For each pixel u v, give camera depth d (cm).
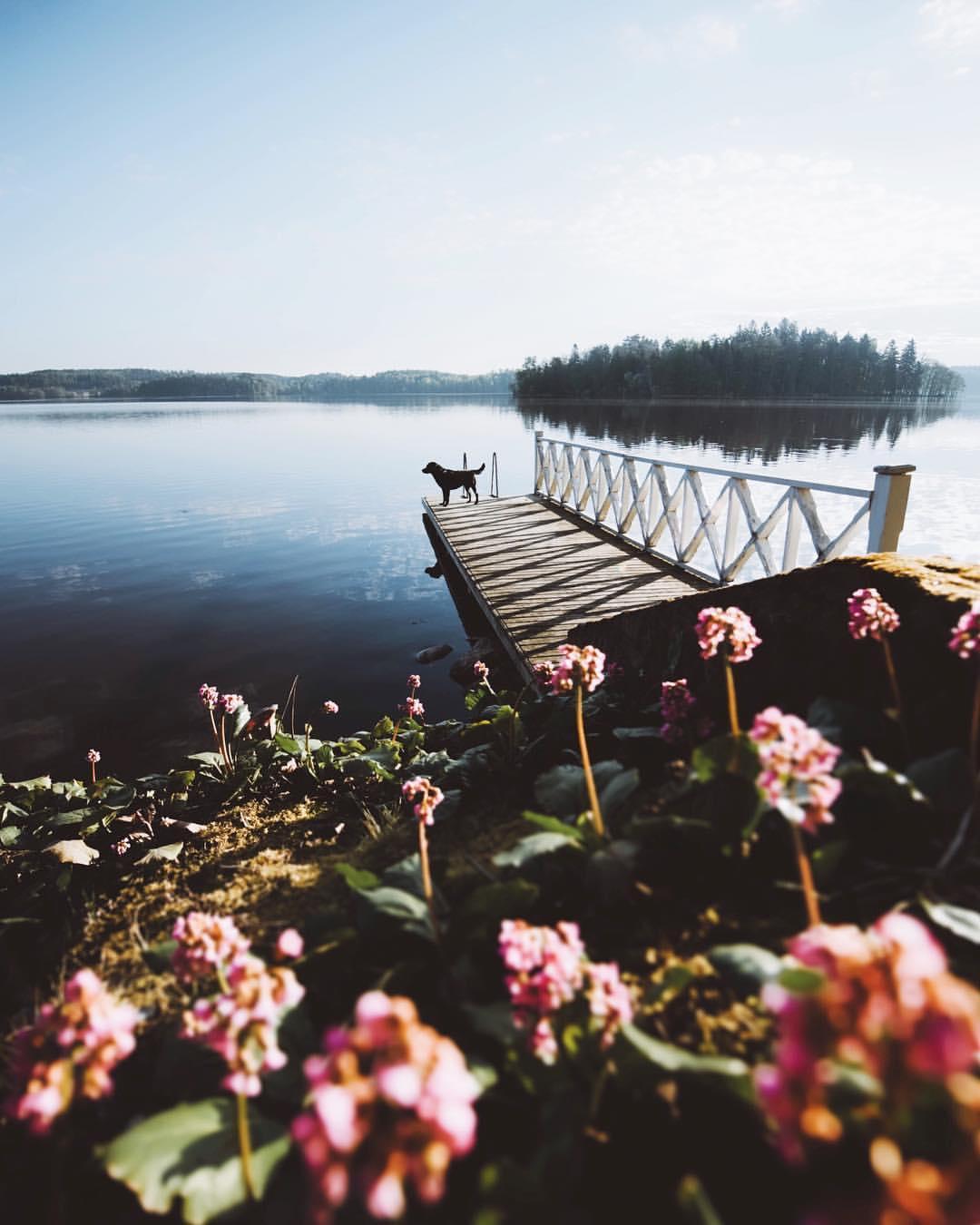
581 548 995
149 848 320
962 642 182
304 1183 112
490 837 247
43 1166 142
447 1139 67
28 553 1644
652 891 181
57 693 841
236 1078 106
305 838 307
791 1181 103
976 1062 101
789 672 262
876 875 169
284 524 1977
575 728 314
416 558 1564
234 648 995
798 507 584
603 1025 121
